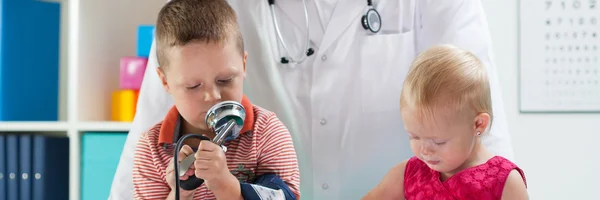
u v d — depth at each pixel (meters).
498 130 1.26
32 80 2.08
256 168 1.15
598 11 2.19
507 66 2.19
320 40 1.42
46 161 1.96
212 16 1.08
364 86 1.39
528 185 2.20
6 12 2.02
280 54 1.43
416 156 1.20
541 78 2.20
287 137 1.17
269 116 1.19
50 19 2.12
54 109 2.13
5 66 2.01
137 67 1.96
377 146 1.39
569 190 2.20
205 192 1.15
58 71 2.14
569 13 2.19
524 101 2.20
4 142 1.96
